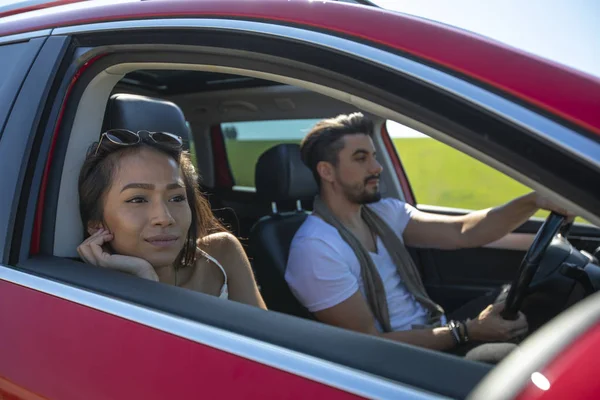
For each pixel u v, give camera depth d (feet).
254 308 3.59
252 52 3.66
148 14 4.17
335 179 7.22
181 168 5.28
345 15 3.52
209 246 5.78
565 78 2.96
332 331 3.30
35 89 4.58
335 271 6.73
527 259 6.00
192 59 4.02
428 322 7.33
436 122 3.03
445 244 8.45
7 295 4.11
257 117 11.32
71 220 4.73
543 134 2.76
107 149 4.77
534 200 7.68
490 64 3.05
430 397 2.76
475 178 10.11
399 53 3.22
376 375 2.92
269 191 8.61
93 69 4.66
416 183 10.44
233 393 3.11
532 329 6.40
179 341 3.39
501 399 2.30
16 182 4.37
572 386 2.28
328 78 3.41
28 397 3.76
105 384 3.48
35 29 4.93
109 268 4.58
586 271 6.25
